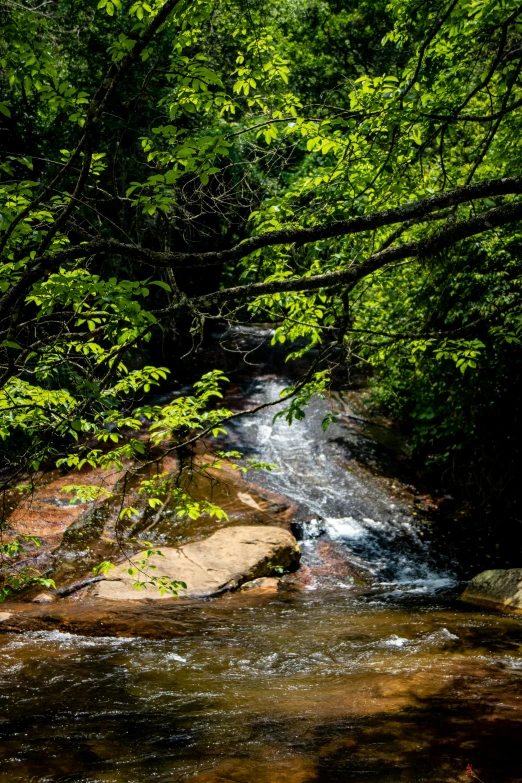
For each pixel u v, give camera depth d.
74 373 3.92
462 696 4.86
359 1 20.11
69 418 3.36
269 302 5.21
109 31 11.80
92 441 12.77
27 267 2.72
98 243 2.84
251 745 4.16
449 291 10.09
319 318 5.38
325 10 20.70
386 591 9.01
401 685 5.14
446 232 3.45
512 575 8.23
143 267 13.67
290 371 17.66
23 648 6.30
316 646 6.35
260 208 5.51
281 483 12.38
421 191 6.09
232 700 4.98
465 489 12.10
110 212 11.90
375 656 5.97
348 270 3.51
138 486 11.24
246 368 17.83
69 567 8.78
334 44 21.08
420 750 3.97
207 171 3.19
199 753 4.06
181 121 11.59
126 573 8.74
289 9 17.19
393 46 20.22
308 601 8.42
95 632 6.84
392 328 10.87
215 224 14.54
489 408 10.98
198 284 16.80
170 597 8.31
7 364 3.17
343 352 5.13
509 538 11.11
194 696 5.08
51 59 3.57
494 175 7.70
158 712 4.77
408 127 4.65
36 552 8.97
